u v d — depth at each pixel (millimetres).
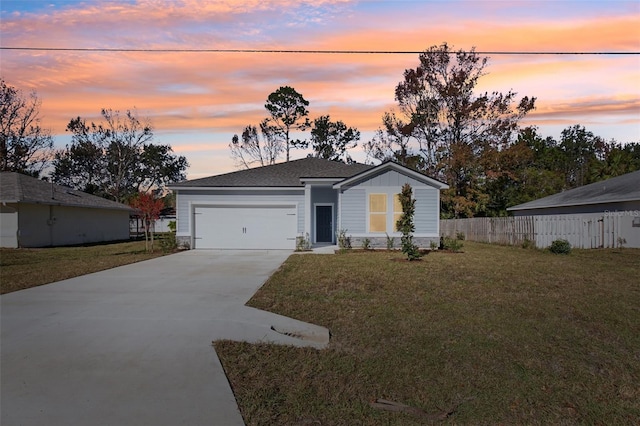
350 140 48125
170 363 5008
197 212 19359
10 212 21516
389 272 11406
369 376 4738
